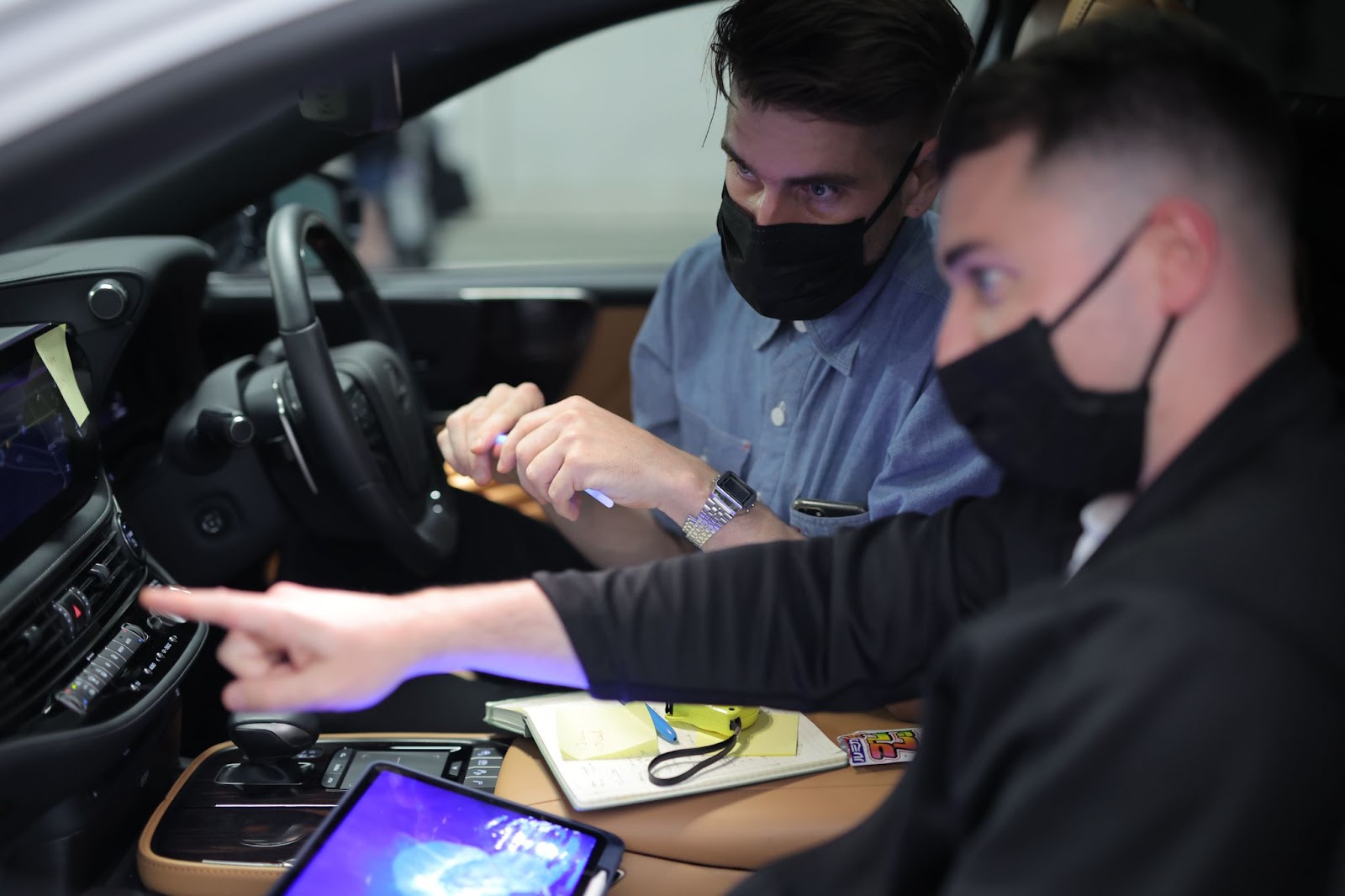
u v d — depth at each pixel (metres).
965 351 0.71
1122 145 0.64
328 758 1.36
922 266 1.49
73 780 1.11
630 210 9.69
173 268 1.50
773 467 1.61
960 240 0.70
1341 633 0.56
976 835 0.63
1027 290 0.67
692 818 1.19
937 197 1.41
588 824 1.18
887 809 0.81
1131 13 0.72
